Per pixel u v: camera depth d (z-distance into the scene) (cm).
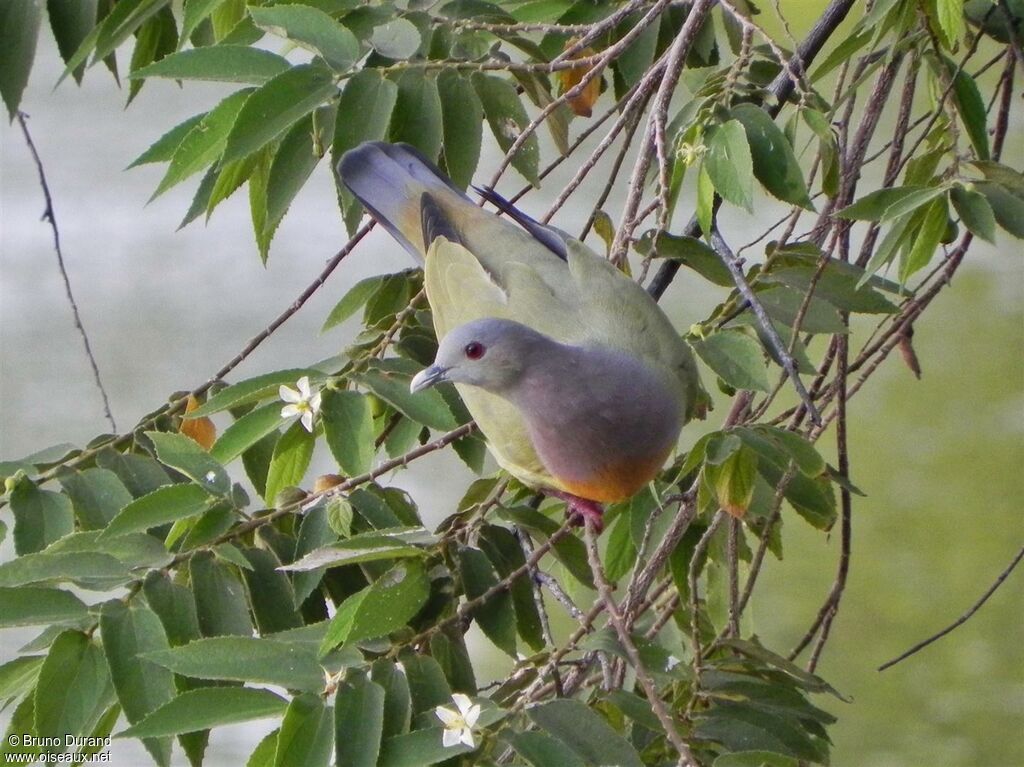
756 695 671
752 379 682
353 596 586
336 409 682
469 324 713
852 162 805
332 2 747
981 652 1432
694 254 758
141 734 551
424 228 812
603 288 763
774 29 1419
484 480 824
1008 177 705
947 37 716
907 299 814
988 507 1565
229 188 752
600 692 626
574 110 858
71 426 1672
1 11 779
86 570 613
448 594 662
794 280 741
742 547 810
